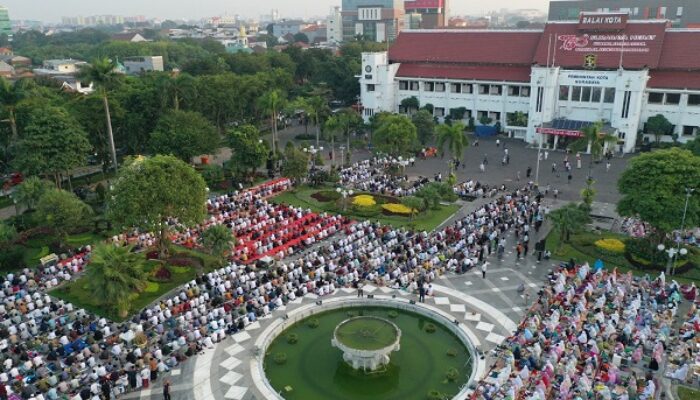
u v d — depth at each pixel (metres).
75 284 47.81
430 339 40.50
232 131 77.06
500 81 109.56
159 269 49.34
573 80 100.50
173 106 89.06
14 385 33.50
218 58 157.12
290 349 39.34
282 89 125.12
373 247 53.09
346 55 166.25
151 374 35.03
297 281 46.22
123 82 88.75
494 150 97.94
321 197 71.25
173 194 47.94
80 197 72.25
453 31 122.06
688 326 39.09
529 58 110.31
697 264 50.06
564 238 55.81
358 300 44.88
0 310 41.53
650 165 50.44
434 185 67.25
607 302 42.69
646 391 31.94
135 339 38.00
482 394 32.72
